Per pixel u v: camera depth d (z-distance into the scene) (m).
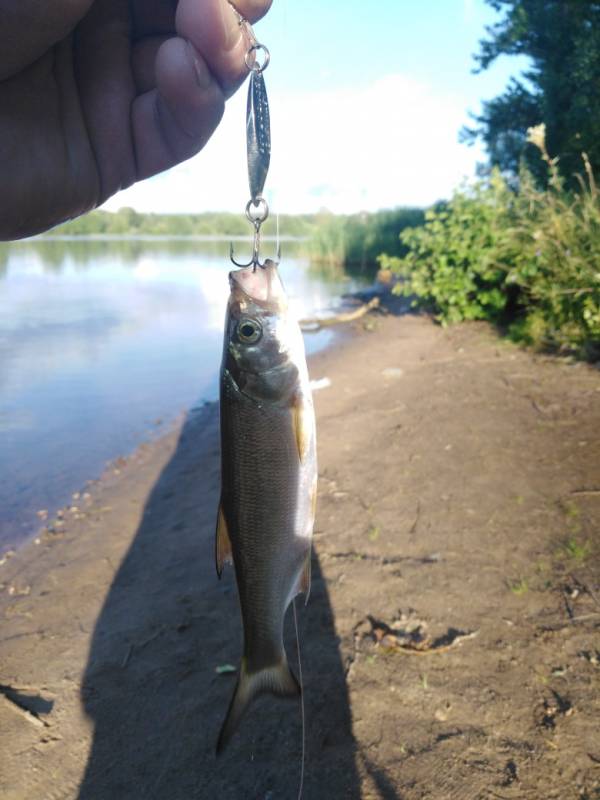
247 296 0.18
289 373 0.18
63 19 0.13
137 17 0.18
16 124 0.16
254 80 0.17
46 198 0.17
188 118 0.17
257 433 0.18
